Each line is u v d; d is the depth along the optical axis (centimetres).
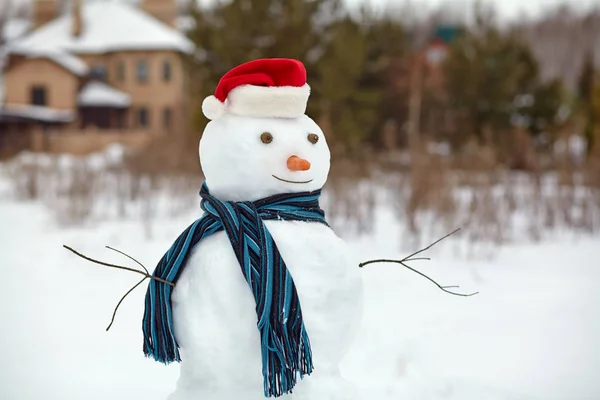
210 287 257
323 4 1658
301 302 258
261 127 275
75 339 498
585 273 741
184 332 262
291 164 267
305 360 252
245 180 273
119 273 732
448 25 4128
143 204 1224
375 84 2538
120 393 385
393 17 2620
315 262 263
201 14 1596
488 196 941
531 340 498
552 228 994
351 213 1007
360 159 1565
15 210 1238
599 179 1049
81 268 754
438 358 448
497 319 555
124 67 3266
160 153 1404
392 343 475
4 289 664
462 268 758
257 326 251
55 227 1026
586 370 432
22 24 3994
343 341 268
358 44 1752
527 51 2283
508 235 930
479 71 2159
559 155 1458
